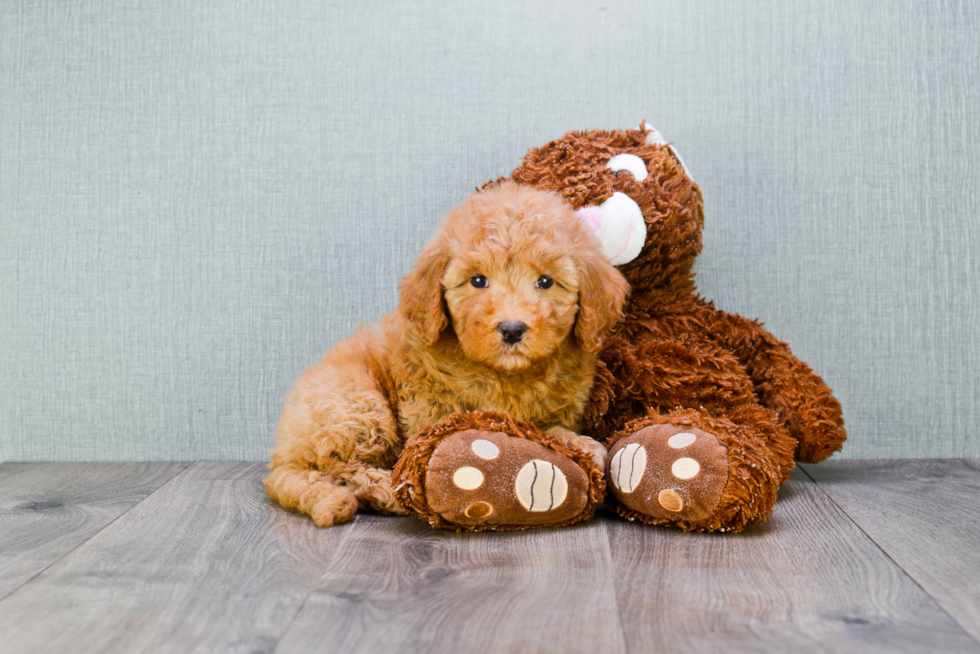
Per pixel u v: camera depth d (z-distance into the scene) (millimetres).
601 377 1585
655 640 939
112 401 2090
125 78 2053
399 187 2047
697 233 1758
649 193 1654
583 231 1477
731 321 1797
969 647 922
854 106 2016
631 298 1753
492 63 2027
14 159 2068
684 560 1231
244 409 2078
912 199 2023
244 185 2055
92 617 1024
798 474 1866
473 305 1386
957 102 2012
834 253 2037
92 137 2061
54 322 2084
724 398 1597
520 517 1345
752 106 2018
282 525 1449
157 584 1143
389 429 1506
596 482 1393
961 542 1329
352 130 2045
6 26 2055
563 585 1122
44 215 2072
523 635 954
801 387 1726
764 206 2031
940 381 2045
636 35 2016
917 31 2004
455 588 1111
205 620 1012
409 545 1315
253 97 2047
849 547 1300
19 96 2062
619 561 1227
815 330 2045
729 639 942
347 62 2037
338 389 1518
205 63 2045
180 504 1618
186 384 2078
